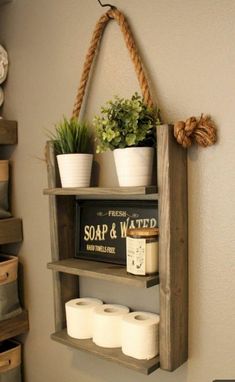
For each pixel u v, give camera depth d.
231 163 0.86
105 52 1.07
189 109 0.92
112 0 1.05
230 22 0.85
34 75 1.26
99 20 1.05
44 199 1.26
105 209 1.09
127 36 0.99
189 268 0.94
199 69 0.90
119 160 0.91
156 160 0.94
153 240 0.90
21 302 1.36
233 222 0.86
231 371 0.88
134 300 1.05
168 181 0.86
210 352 0.91
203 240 0.91
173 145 0.87
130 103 0.88
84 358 1.18
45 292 1.28
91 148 1.11
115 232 1.06
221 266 0.88
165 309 0.88
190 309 0.94
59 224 1.11
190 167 0.92
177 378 0.97
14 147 1.35
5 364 1.28
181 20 0.92
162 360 0.90
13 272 1.29
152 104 0.94
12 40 1.32
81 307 1.06
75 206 1.16
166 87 0.96
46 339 1.29
